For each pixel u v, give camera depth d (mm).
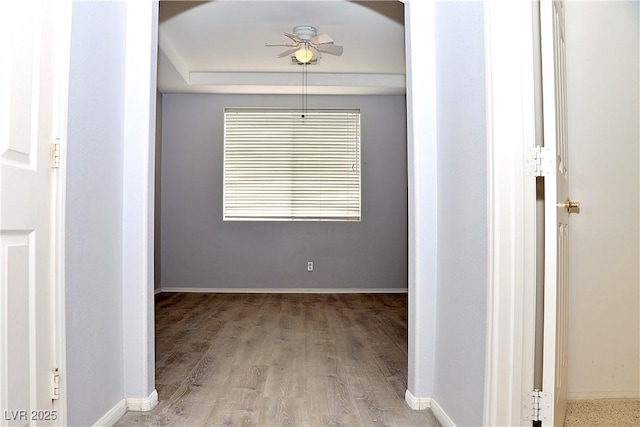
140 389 2473
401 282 7184
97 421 2182
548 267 1827
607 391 2607
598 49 2613
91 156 2148
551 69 1827
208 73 6562
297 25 5000
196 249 7102
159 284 6961
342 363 3355
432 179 2520
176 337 4160
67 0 1930
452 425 2193
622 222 2607
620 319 2609
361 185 7156
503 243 1820
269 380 2967
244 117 7141
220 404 2559
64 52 1912
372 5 4586
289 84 6641
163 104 7082
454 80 2250
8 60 1613
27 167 1717
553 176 1816
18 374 1649
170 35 5258
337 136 7156
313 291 7133
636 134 2609
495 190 1826
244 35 5266
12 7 1632
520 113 1839
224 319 5004
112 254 2359
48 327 1829
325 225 7148
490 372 1826
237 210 7125
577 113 2609
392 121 7195
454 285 2229
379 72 6598
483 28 1900
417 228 2508
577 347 2611
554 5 1943
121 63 2461
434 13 2545
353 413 2439
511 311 1815
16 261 1646
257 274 7113
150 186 2537
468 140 2074
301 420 2346
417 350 2508
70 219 1971
